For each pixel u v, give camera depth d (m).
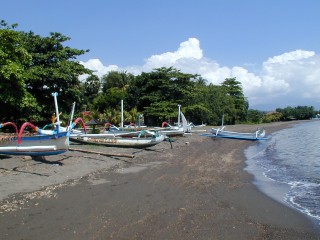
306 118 134.88
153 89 61.28
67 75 29.31
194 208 10.33
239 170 17.30
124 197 11.29
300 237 8.28
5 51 23.78
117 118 46.84
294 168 18.47
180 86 60.59
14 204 10.12
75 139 23.14
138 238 7.87
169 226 8.70
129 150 22.83
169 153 22.84
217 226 8.84
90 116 43.56
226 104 73.38
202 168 17.31
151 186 12.94
